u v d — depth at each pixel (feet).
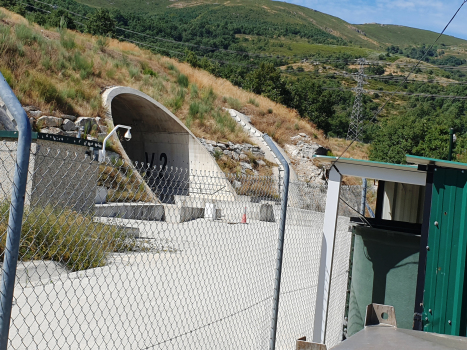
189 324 18.47
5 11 111.96
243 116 132.98
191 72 146.92
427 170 16.66
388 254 19.33
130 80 114.93
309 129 146.30
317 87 204.03
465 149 140.56
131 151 113.50
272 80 201.26
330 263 18.25
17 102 7.78
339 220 26.84
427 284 16.55
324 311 18.08
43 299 18.43
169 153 105.19
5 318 7.64
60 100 82.69
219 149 109.40
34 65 89.10
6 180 33.60
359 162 17.53
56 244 18.79
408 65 497.87
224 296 22.88
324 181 123.85
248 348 17.13
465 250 16.29
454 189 16.42
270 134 131.13
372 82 442.91
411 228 21.25
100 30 219.00
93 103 88.33
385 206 30.07
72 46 110.11
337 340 23.29
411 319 18.79
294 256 33.81
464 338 10.44
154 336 16.61
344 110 287.48
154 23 577.43
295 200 54.08
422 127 151.12
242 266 29.19
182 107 119.75
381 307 11.54
